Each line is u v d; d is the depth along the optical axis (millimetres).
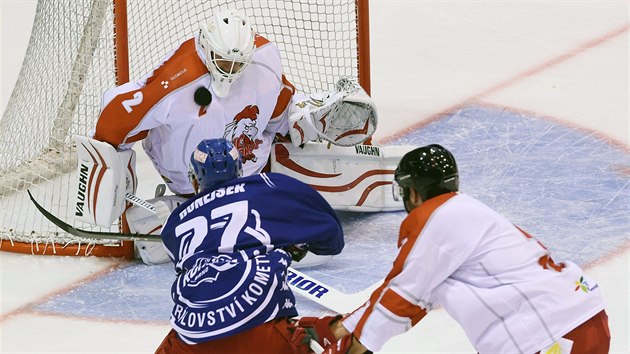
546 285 9461
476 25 25312
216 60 14367
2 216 17375
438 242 9445
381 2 26875
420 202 9852
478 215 9555
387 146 18219
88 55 16750
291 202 10625
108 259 16094
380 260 15617
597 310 9602
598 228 16141
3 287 15281
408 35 24969
